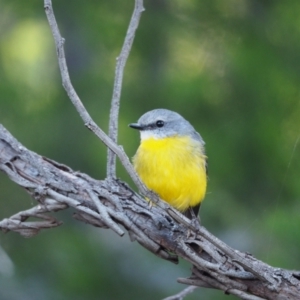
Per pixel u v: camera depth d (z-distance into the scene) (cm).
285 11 1381
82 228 1338
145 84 1366
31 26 1589
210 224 1252
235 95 1321
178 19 1418
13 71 1495
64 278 1215
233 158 1272
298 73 1323
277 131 1278
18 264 1229
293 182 1234
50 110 1389
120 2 1441
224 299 1164
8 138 582
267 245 1134
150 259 1252
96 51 1445
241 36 1377
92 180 604
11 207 1309
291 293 568
